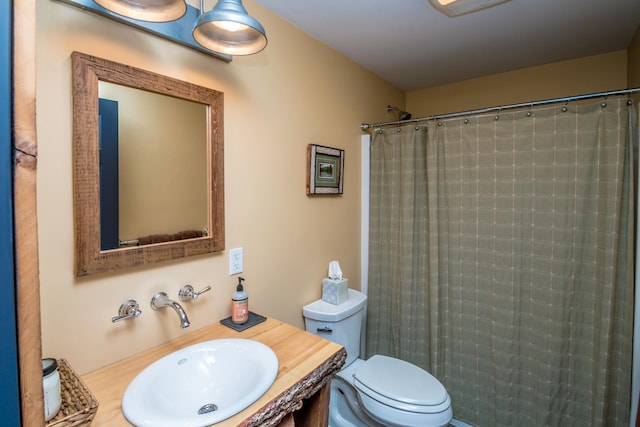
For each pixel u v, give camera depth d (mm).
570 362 1653
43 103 874
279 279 1661
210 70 1292
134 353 1098
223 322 1353
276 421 864
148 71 1083
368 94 2344
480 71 2385
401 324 2125
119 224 1034
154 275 1146
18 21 421
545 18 1640
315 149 1828
